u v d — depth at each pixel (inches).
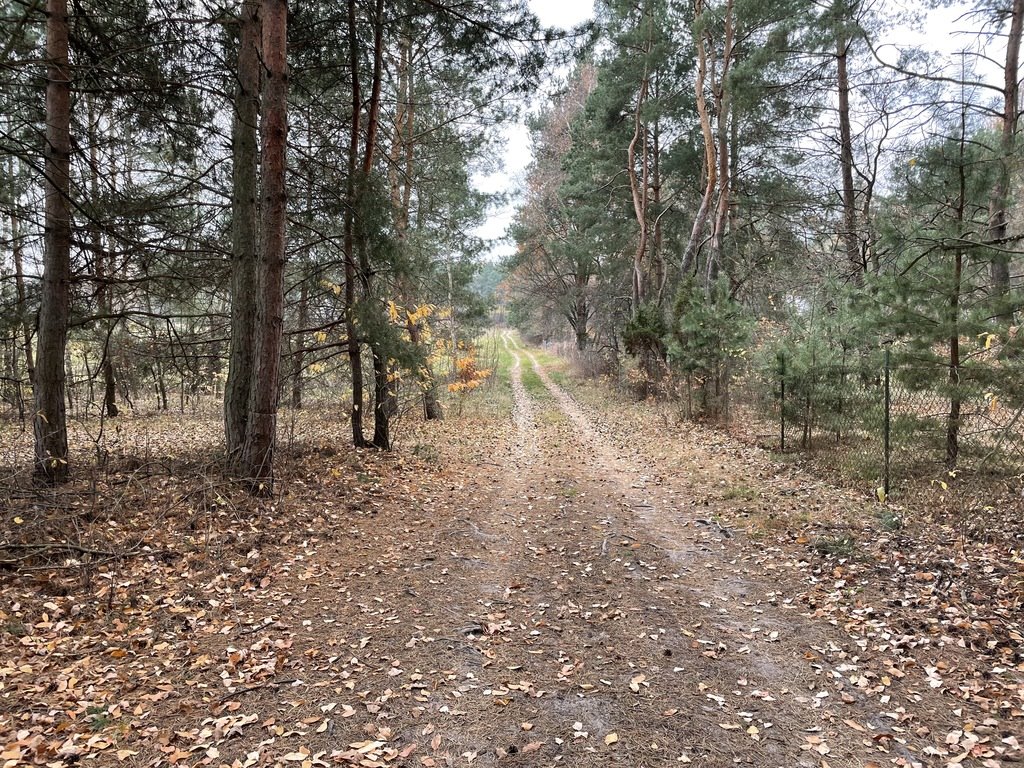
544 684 149.2
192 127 359.6
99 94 310.5
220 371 610.2
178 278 346.6
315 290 458.3
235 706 136.6
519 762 119.8
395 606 195.5
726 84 585.3
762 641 169.6
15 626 163.2
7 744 118.4
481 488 374.6
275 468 334.3
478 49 399.2
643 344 796.0
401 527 279.4
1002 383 275.6
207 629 173.2
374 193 394.0
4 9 286.2
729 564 233.0
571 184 962.7
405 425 599.5
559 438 589.9
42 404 291.1
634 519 301.0
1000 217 343.9
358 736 127.3
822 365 400.5
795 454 426.6
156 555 219.3
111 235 311.7
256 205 338.6
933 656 154.5
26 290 354.6
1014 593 183.8
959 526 250.2
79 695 137.9
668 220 1014.4
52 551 208.4
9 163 338.3
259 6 318.0
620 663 159.3
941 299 297.9
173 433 568.7
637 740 126.6
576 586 215.3
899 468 324.2
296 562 227.1
